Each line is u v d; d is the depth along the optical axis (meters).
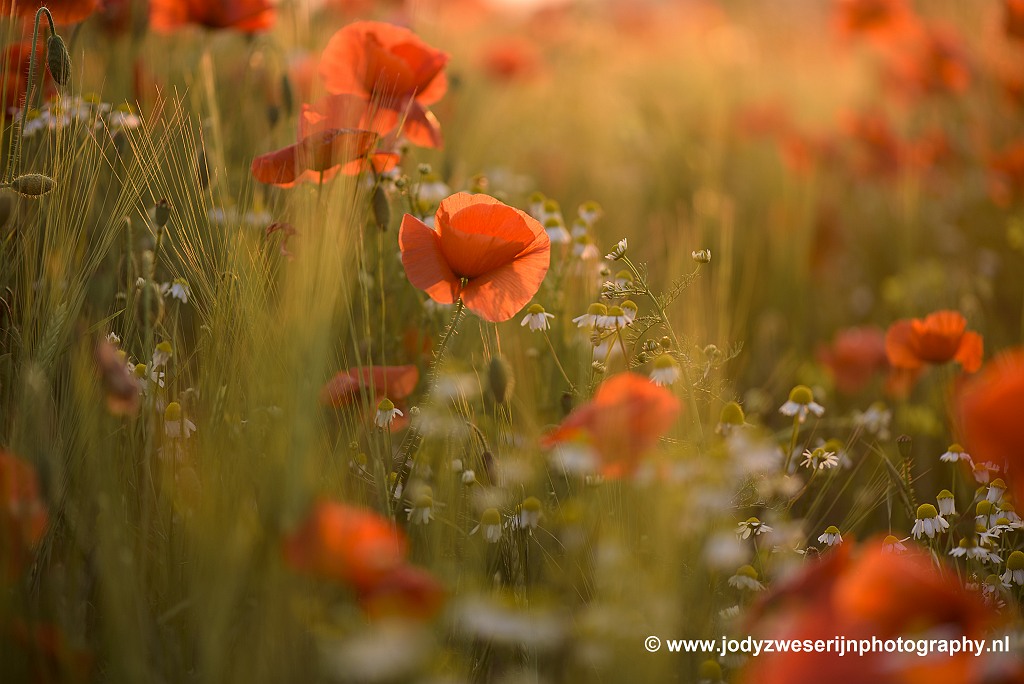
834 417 1.67
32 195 1.33
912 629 1.17
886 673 1.16
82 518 1.26
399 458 1.37
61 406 1.30
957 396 1.48
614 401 1.27
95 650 1.25
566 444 1.29
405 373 1.37
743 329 1.75
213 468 1.26
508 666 1.30
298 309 1.28
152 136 1.47
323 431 1.28
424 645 1.20
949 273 1.97
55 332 1.30
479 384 1.40
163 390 1.33
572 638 1.26
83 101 1.45
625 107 2.61
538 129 2.51
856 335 1.69
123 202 1.40
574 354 1.48
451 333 1.35
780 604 1.20
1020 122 2.32
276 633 1.20
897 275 2.13
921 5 2.78
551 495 1.37
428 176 1.56
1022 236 1.87
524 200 1.78
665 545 1.25
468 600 1.23
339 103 1.41
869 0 2.40
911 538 1.39
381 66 1.45
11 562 1.21
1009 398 1.23
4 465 1.21
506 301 1.34
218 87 1.67
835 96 3.04
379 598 1.19
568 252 1.53
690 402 1.35
